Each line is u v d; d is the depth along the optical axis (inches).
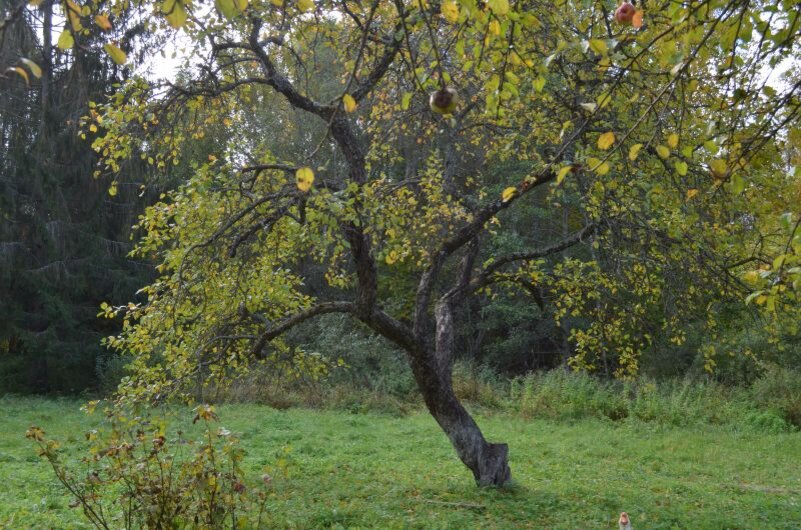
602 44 136.5
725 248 296.2
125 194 947.3
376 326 351.3
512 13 140.6
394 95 408.2
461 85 357.1
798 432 703.7
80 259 937.5
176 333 324.5
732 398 788.6
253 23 335.3
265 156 344.2
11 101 888.3
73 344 924.0
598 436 649.0
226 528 215.3
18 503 328.5
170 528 203.6
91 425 636.1
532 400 789.2
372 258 338.0
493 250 784.3
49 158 902.4
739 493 417.4
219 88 342.3
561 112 343.6
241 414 694.5
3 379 922.1
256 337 350.9
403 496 354.9
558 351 1024.9
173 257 312.3
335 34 365.7
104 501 321.1
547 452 549.0
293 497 346.3
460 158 507.2
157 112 339.0
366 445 546.0
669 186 288.0
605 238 355.3
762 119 223.5
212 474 209.0
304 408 791.7
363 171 333.1
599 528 298.2
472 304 1053.8
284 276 357.4
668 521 319.6
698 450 584.4
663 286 373.7
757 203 277.6
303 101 339.6
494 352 1008.9
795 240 130.8
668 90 146.0
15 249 904.3
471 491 360.2
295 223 343.6
